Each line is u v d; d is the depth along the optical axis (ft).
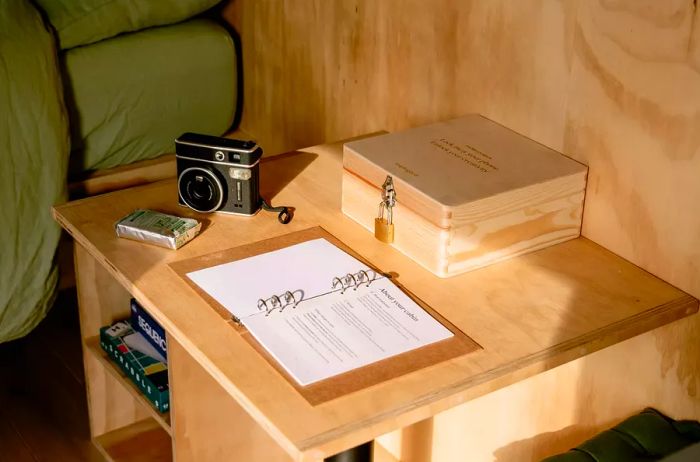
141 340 6.20
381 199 4.65
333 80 6.37
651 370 4.51
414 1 5.48
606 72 4.40
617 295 4.29
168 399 5.77
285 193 5.20
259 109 7.34
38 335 7.73
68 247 7.68
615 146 4.45
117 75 6.68
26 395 7.07
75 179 6.79
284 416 3.54
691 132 4.08
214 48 7.04
